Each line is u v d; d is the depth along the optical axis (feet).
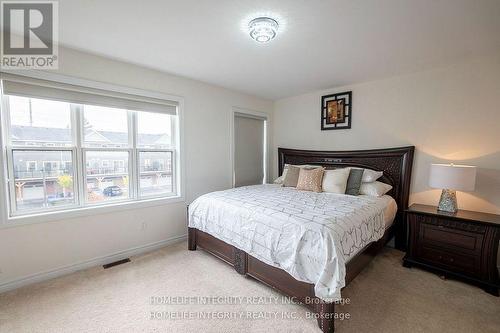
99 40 7.06
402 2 5.12
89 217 8.16
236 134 13.10
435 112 9.20
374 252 7.99
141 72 9.20
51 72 7.25
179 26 6.25
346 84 11.47
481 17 5.67
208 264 8.42
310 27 6.22
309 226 5.79
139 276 7.60
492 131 8.05
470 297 6.57
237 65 9.07
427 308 6.11
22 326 5.41
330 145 12.49
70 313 5.85
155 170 10.18
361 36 6.70
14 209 7.04
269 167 15.14
